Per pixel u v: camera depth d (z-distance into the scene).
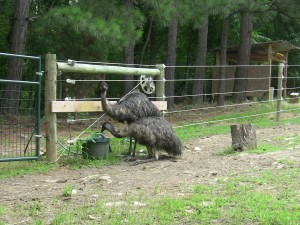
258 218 4.18
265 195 4.79
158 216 4.29
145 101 7.01
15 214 4.46
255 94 18.23
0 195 5.15
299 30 24.36
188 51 22.81
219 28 21.19
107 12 10.49
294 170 5.75
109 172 6.29
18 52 12.21
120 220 4.22
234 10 16.30
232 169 6.12
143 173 6.18
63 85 12.85
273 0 16.06
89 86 12.88
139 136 6.82
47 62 6.80
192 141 8.88
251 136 7.53
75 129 10.70
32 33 13.86
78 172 6.34
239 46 17.72
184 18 12.13
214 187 5.25
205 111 14.85
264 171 5.82
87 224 4.16
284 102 15.34
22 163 6.86
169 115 13.73
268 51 17.89
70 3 11.36
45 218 4.36
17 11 12.16
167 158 7.20
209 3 12.04
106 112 6.69
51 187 5.50
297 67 24.78
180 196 4.93
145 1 11.38
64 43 12.34
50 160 6.86
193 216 4.29
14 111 11.89
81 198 4.97
